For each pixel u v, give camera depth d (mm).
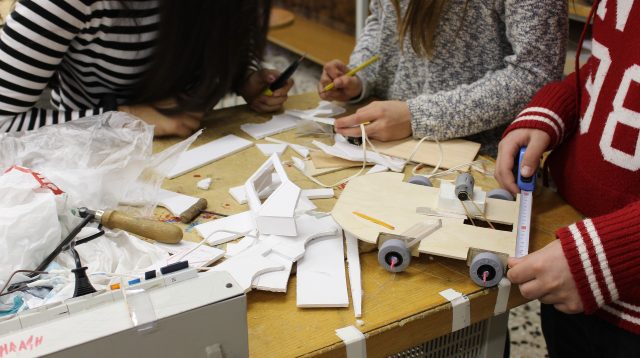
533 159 853
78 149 883
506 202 809
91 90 1170
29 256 671
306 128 1131
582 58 1544
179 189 909
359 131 1032
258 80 1216
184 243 763
